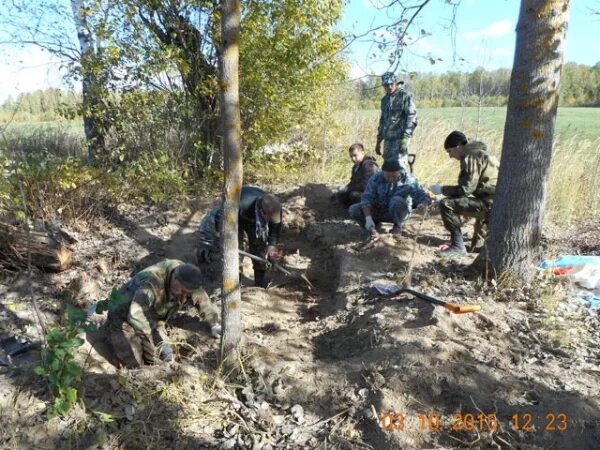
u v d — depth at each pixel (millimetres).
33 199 5902
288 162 9359
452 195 5254
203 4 7137
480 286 4402
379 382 3256
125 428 3012
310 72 7785
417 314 3947
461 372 3221
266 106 7898
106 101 7289
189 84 7719
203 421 3096
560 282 4453
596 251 5555
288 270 5738
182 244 6195
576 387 3145
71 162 6359
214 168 8016
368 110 12500
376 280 4773
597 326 3893
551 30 3830
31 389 3223
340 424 3068
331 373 3420
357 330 4008
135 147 7520
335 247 5785
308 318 4734
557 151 8555
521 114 4051
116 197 6840
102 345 4055
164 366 3516
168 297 3936
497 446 2820
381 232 6004
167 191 7141
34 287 5164
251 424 3092
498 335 3689
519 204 4207
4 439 2904
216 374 3424
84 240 6121
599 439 2820
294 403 3252
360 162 6902
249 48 7344
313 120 8922
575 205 6949
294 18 7246
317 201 7281
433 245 5566
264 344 3980
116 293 3189
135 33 6938
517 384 3152
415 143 10039
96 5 6734
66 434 2951
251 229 5102
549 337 3688
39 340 4281
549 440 2834
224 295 3361
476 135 9914
